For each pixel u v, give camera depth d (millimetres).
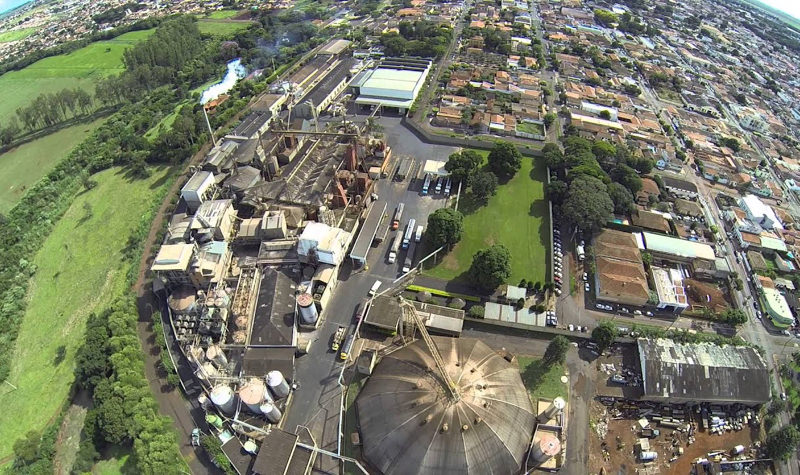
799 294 140500
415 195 171750
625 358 119812
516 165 178625
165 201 171750
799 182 193250
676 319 131250
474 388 98312
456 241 145125
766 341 128000
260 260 136750
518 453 95750
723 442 105125
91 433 101188
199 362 112062
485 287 133250
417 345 112062
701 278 145500
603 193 156500
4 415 114062
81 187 188500
